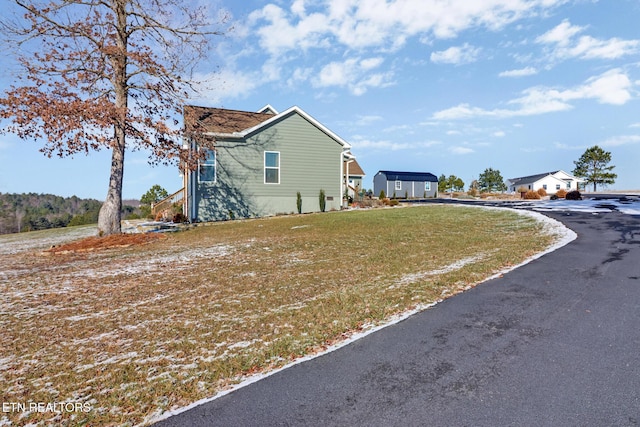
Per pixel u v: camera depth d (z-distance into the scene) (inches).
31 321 167.2
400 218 549.0
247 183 685.3
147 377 111.7
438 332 137.8
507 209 604.1
